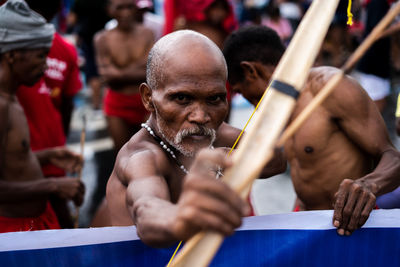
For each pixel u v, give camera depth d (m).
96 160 5.23
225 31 4.04
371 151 1.71
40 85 2.90
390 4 4.54
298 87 0.75
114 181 1.45
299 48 0.78
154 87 1.32
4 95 2.24
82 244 1.19
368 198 1.24
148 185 1.15
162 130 1.31
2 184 2.18
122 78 4.20
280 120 0.73
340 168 1.81
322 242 1.24
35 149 2.90
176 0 3.96
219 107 1.27
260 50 1.98
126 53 4.32
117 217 1.40
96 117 7.13
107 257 1.20
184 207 0.66
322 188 1.87
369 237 1.25
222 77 1.26
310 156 1.84
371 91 4.82
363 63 4.80
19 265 1.18
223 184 0.66
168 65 1.25
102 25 7.12
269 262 1.24
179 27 4.01
